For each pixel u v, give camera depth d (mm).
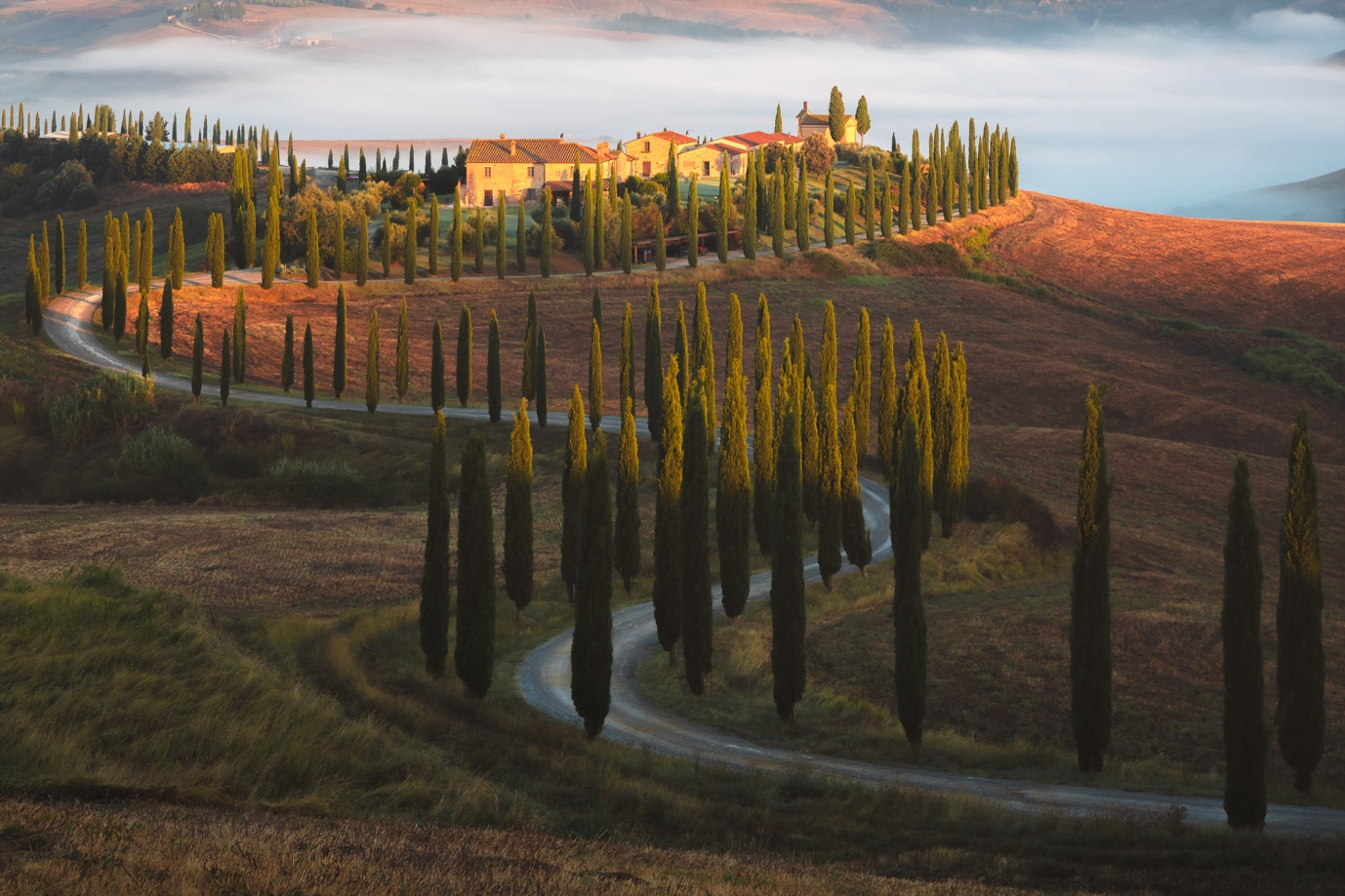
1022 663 48938
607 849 23766
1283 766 39031
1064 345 148375
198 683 32406
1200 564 69000
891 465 67438
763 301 73500
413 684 40844
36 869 16500
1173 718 43250
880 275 169250
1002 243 197500
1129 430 120062
